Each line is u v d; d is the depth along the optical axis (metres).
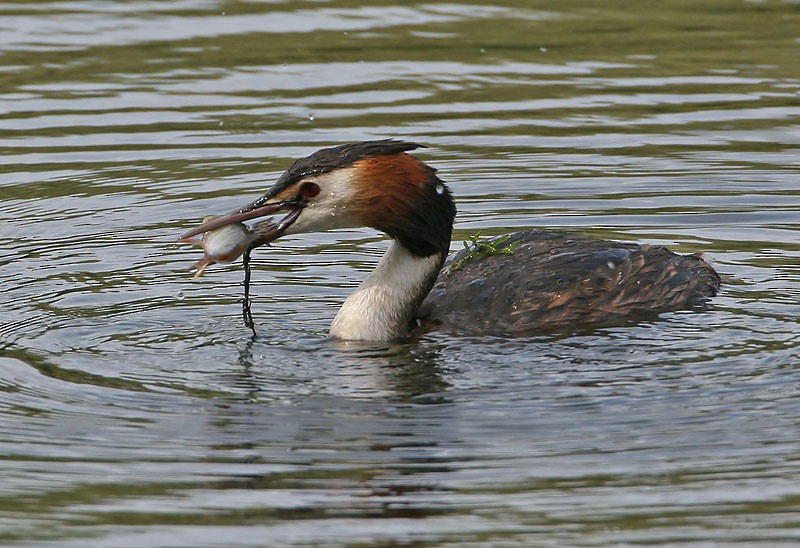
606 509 9.91
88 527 9.70
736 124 20.58
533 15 26.03
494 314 13.76
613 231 17.09
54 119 20.84
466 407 11.74
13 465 10.72
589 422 11.42
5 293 14.95
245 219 13.16
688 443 11.00
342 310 13.78
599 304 13.91
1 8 26.09
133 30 24.92
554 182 18.66
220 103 21.44
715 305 14.22
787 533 9.48
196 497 10.18
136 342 13.48
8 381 12.41
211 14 25.95
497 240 15.16
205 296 14.98
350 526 9.70
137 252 16.48
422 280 13.72
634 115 20.95
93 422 11.53
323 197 13.30
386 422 11.45
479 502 10.05
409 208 13.44
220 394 12.12
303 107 21.22
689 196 18.17
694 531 9.52
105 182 18.73
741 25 25.27
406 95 21.75
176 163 19.30
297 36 24.59
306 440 11.14
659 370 12.50
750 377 12.28
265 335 13.70
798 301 14.34
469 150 19.66
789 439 11.02
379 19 25.77
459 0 26.95
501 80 22.45
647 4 26.80
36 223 17.39
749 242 16.59
